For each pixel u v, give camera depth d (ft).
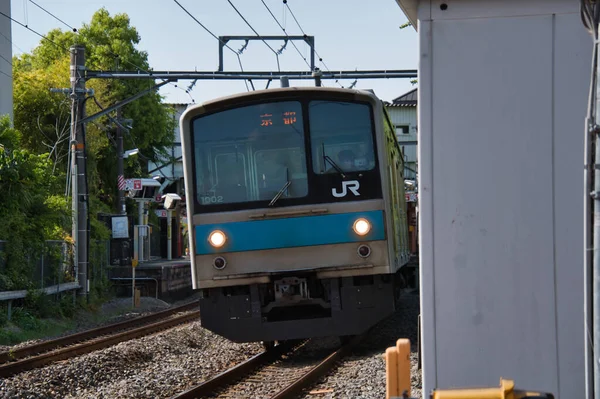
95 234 112.68
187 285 131.85
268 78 83.15
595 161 16.46
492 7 19.31
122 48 171.83
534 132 19.19
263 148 46.98
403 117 188.75
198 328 64.90
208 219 46.75
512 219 19.24
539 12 19.19
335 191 46.34
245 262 46.34
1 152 83.56
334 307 46.80
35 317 79.10
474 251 19.30
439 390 14.74
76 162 94.63
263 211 46.26
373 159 46.57
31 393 39.17
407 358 17.33
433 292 19.42
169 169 213.05
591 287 16.67
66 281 94.02
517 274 19.19
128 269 117.91
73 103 93.35
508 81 19.26
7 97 115.85
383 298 46.88
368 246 45.88
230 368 46.65
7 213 83.10
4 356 52.19
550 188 19.13
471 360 19.29
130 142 169.07
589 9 17.07
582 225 19.02
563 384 19.02
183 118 47.42
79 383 43.14
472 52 19.35
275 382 41.01
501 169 19.26
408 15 21.30
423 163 19.45
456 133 19.36
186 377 44.70
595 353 16.31
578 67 19.08
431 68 19.44
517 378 19.15
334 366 44.68
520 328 19.19
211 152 47.24
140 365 49.39
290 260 46.03
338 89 46.70
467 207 19.31
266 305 47.67
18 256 80.48
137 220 161.27
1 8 114.21
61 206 99.71
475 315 19.29
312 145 46.68
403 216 58.90
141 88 173.99
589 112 16.78
